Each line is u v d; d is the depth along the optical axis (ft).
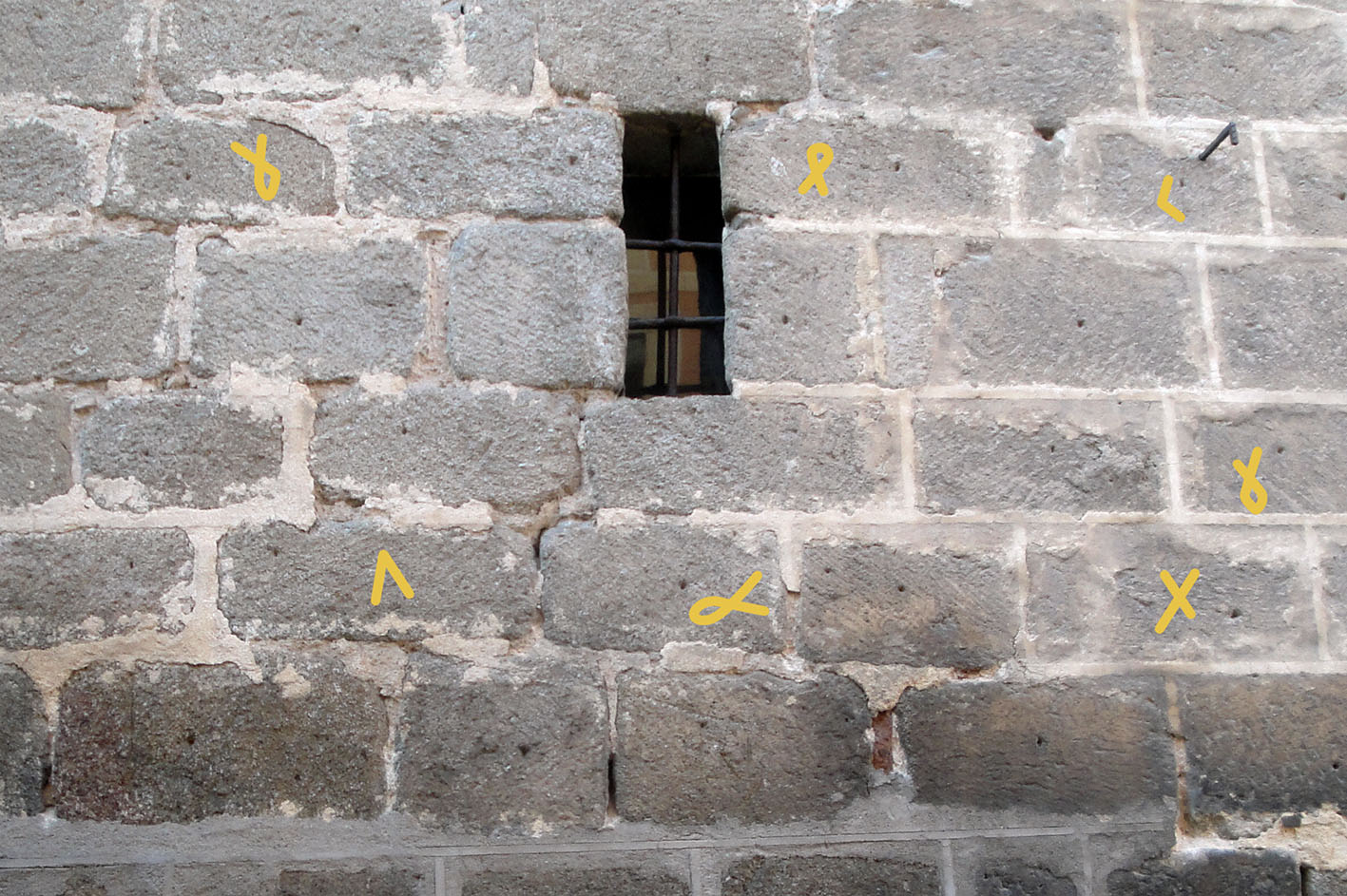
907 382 7.84
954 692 7.50
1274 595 7.78
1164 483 7.87
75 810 7.01
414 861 7.06
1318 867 7.47
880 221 8.09
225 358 7.54
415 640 7.30
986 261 8.08
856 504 7.64
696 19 8.29
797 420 7.72
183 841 7.01
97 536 7.30
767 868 7.21
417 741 7.18
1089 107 8.44
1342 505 7.94
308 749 7.14
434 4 8.15
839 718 7.39
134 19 8.00
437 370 7.64
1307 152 8.54
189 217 7.72
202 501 7.37
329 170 7.85
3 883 6.91
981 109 8.35
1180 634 7.68
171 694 7.15
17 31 7.94
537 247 7.83
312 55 8.00
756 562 7.52
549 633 7.36
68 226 7.68
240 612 7.25
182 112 7.88
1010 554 7.68
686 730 7.30
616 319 7.79
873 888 7.23
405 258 7.75
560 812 7.16
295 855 7.04
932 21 8.46
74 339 7.52
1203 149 8.45
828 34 8.37
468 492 7.48
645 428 7.64
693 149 8.66
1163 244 8.25
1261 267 8.28
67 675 7.15
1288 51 8.71
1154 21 8.66
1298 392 8.09
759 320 7.84
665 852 7.18
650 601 7.43
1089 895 7.32
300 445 7.47
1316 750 7.61
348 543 7.37
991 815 7.38
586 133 8.02
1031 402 7.89
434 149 7.92
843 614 7.52
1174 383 8.02
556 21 8.18
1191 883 7.39
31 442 7.39
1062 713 7.52
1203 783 7.52
